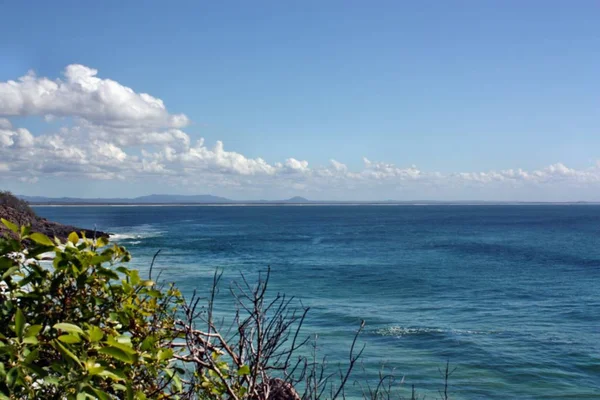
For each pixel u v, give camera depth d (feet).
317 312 83.10
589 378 55.26
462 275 136.87
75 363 7.01
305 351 53.67
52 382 6.73
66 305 8.07
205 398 9.66
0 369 6.48
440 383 51.98
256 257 175.94
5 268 7.83
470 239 276.62
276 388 10.69
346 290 110.11
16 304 7.89
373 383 48.14
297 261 165.78
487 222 499.10
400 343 66.74
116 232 310.24
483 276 135.64
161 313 9.69
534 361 60.18
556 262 170.81
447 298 102.94
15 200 215.51
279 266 151.53
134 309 8.92
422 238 284.20
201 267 141.08
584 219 572.92
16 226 8.00
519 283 123.95
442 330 74.02
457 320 81.61
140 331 9.01
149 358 8.35
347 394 43.57
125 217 633.20
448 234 320.70
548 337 71.20
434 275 136.46
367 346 64.28
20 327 6.80
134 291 8.89
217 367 10.16
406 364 57.41
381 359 58.39
